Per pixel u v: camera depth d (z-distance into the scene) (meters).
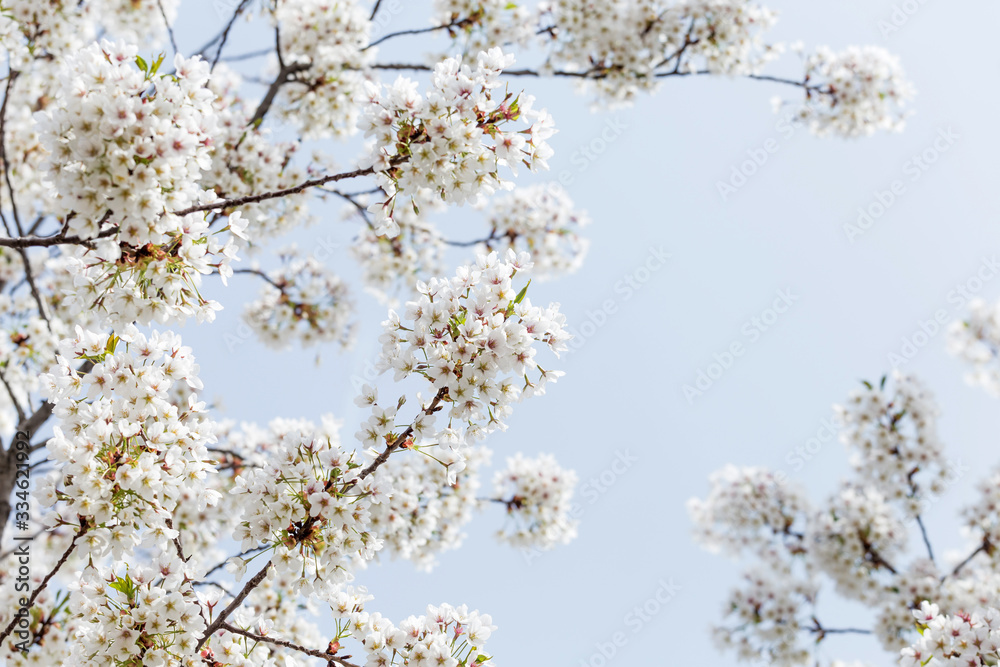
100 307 3.77
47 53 7.55
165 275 3.66
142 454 3.60
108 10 8.18
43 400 6.13
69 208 3.33
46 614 5.43
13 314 7.53
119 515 3.61
